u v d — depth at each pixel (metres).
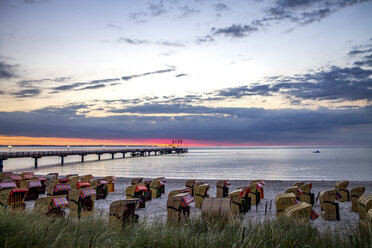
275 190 20.69
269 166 61.41
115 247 3.76
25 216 4.79
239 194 12.02
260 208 14.05
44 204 9.69
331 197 10.99
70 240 3.95
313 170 50.19
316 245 3.84
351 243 3.90
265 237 4.08
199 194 14.30
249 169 53.59
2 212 4.64
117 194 19.72
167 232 4.12
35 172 49.47
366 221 4.60
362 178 37.28
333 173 44.59
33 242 3.74
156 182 18.12
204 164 69.88
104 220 6.04
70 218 5.73
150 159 97.44
